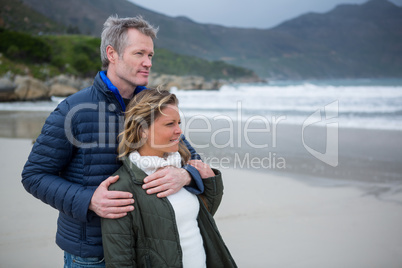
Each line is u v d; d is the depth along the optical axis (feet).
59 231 6.95
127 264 5.86
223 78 500.74
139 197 6.03
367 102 62.28
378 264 12.07
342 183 21.83
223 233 14.90
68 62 228.63
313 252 13.05
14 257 12.67
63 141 6.36
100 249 6.52
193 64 490.08
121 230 5.87
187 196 6.45
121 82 7.16
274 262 12.32
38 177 6.32
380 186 21.03
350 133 37.55
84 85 187.11
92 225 6.45
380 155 28.37
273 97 75.46
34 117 63.98
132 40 6.74
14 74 171.22
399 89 78.48
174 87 205.87
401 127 39.75
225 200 19.06
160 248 6.00
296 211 17.30
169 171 6.23
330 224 15.70
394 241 13.89
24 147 33.91
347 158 27.91
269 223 15.88
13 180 22.49
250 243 13.92
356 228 15.24
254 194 19.97
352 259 12.46
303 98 71.56
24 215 16.72
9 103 117.19
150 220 6.01
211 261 6.79
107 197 5.84
